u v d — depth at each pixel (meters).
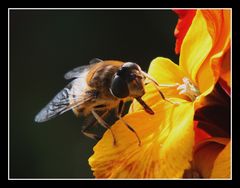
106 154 0.18
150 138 0.18
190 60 0.18
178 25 0.19
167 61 0.19
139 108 0.18
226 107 0.18
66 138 0.28
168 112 0.18
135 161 0.18
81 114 0.19
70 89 0.19
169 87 0.18
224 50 0.17
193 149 0.17
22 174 0.28
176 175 0.17
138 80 0.18
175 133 0.17
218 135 0.18
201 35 0.18
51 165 0.28
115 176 0.18
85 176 0.28
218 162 0.17
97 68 0.19
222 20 0.18
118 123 0.18
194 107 0.18
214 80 0.17
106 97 0.19
